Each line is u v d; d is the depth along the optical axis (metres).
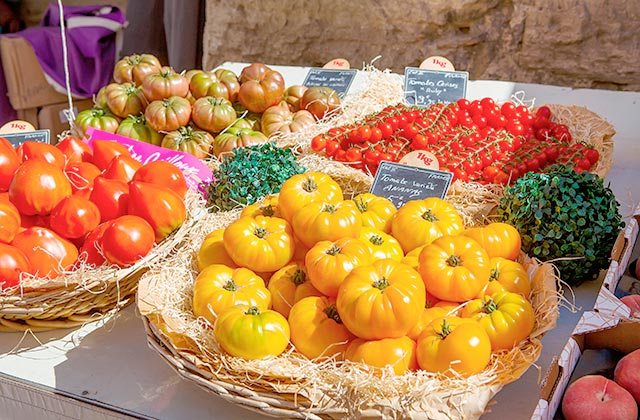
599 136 2.31
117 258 1.77
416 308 1.41
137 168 2.09
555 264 1.82
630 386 1.27
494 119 2.37
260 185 2.10
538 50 3.55
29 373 1.68
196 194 2.09
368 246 1.61
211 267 1.64
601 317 1.35
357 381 1.36
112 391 1.61
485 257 1.55
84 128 2.65
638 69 3.37
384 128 2.27
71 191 1.94
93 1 5.99
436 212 1.75
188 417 1.52
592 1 3.35
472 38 3.69
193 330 1.52
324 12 3.98
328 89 2.74
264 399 1.38
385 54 3.92
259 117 2.72
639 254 1.65
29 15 6.26
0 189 1.99
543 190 1.84
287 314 1.60
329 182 1.79
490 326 1.45
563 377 1.27
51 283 1.71
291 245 1.67
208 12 4.29
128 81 2.75
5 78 4.73
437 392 1.34
